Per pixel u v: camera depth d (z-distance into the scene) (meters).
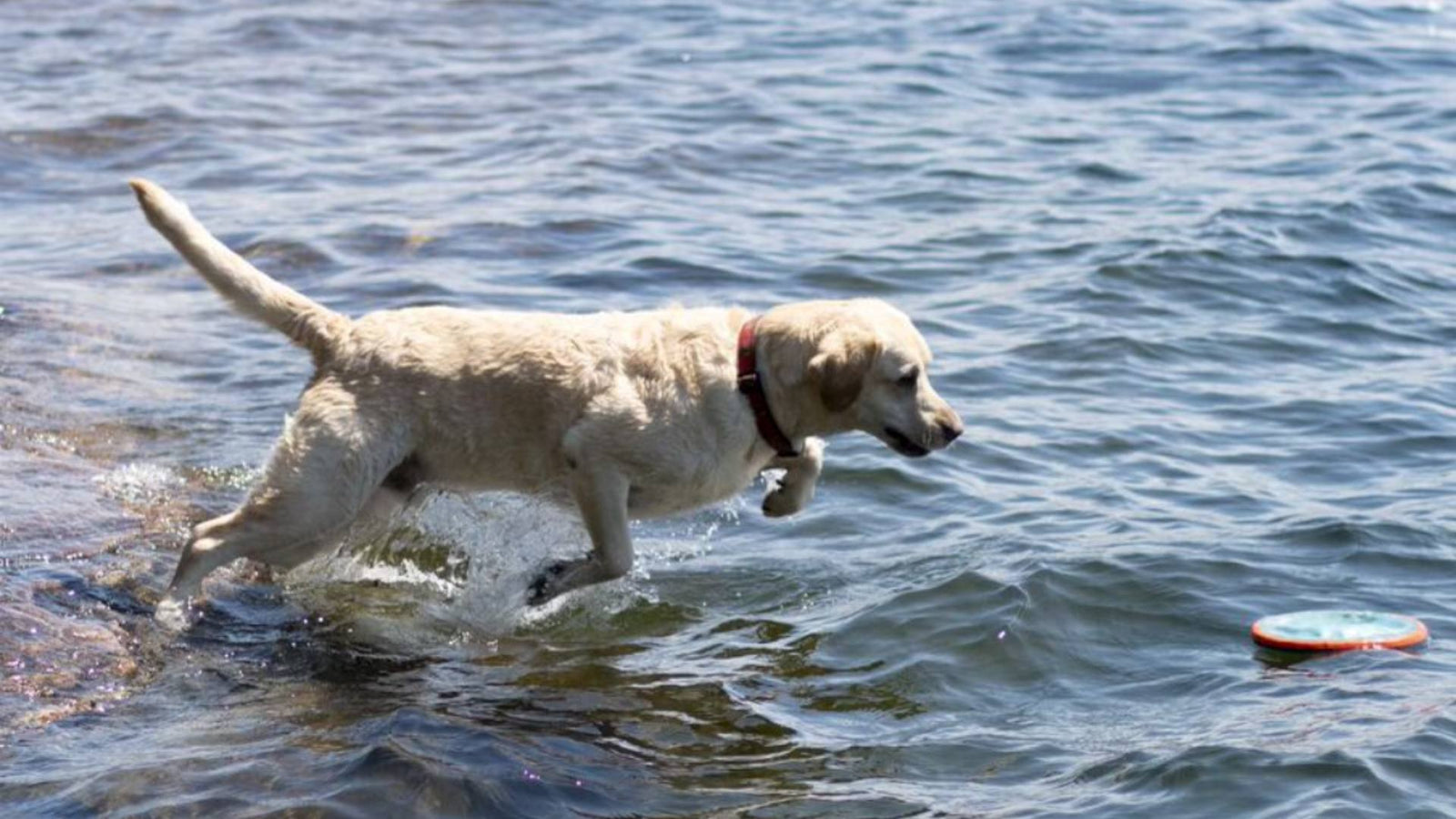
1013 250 13.77
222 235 14.12
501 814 6.12
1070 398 10.93
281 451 7.88
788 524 9.25
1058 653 7.55
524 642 7.94
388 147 17.08
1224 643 7.60
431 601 8.40
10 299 12.56
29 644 7.48
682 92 19.03
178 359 11.60
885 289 12.96
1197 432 10.38
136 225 14.77
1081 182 15.67
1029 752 6.69
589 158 16.33
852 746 6.80
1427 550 8.54
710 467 7.93
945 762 6.65
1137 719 6.93
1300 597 8.04
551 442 7.96
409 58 20.97
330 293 12.69
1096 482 9.61
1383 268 13.40
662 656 7.78
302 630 7.96
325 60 20.91
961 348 11.74
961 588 8.10
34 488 9.17
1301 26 21.64
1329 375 11.39
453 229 14.22
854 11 23.05
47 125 17.70
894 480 9.67
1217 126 17.59
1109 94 18.89
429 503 8.88
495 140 17.20
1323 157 16.38
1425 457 9.95
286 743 6.69
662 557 8.90
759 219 14.66
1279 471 9.77
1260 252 13.57
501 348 7.96
